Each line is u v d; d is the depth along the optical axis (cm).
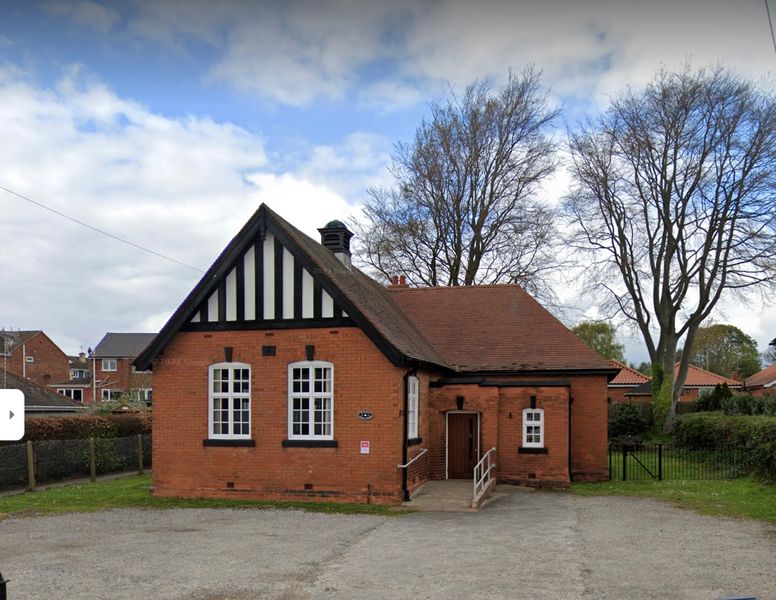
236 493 1898
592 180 3819
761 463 2005
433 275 3850
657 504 1748
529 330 2495
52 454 2248
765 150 3366
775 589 940
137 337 7912
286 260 1914
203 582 1011
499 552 1193
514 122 3659
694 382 6088
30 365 7006
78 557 1183
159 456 1972
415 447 1959
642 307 3922
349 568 1089
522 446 2197
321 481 1844
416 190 3769
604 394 2297
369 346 1836
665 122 3588
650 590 940
